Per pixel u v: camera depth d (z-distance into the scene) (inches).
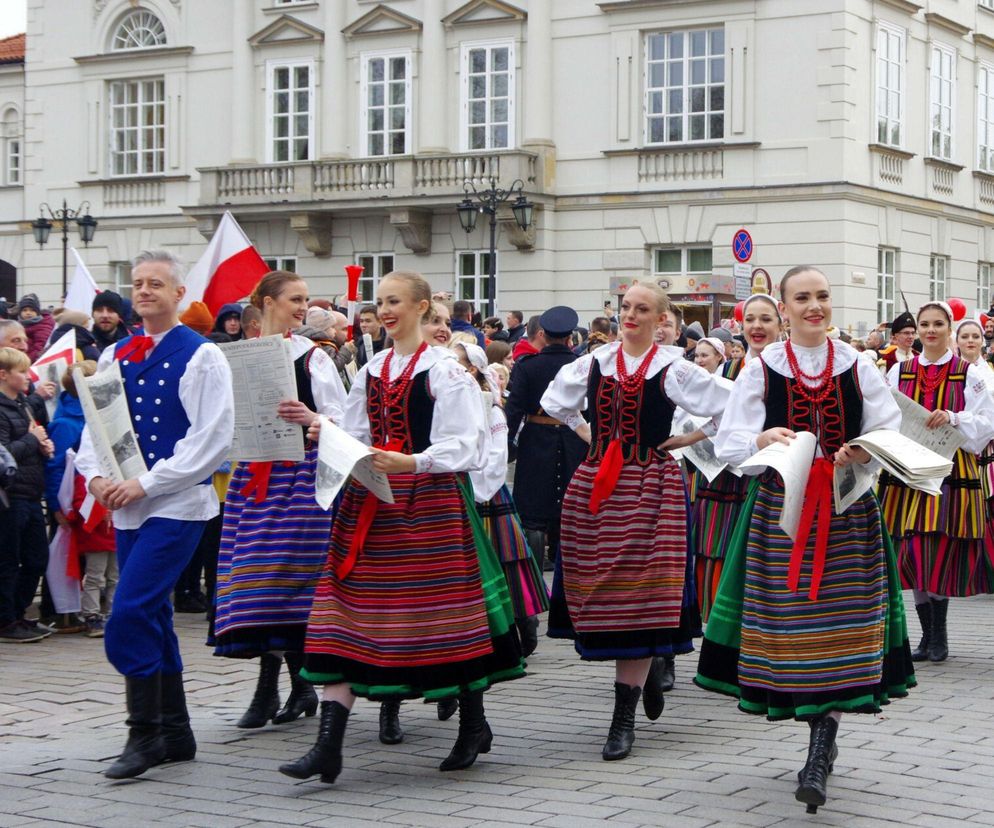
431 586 229.5
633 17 973.8
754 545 222.1
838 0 920.3
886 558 226.2
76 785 228.5
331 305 538.6
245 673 328.8
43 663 341.4
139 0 1144.2
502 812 210.7
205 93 1120.2
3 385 369.1
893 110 983.0
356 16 1061.1
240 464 265.0
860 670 214.1
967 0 1073.5
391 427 237.0
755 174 948.0
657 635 244.4
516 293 1004.6
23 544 373.4
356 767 240.1
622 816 208.1
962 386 339.3
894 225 982.4
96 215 1168.2
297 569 256.1
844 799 217.6
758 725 271.1
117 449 232.1
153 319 235.8
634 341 253.6
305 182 1045.8
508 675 240.1
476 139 1024.9
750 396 226.5
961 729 265.6
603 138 988.6
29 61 1195.9
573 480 256.2
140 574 229.1
